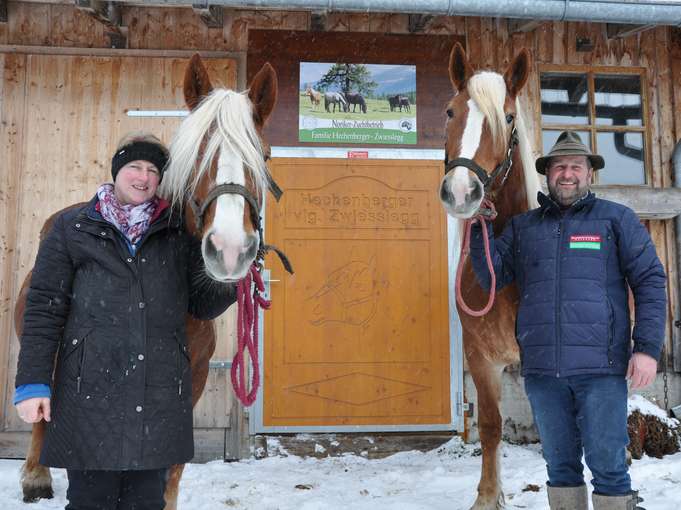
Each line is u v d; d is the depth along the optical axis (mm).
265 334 4070
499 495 2695
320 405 4062
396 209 4230
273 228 4152
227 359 4059
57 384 1574
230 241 1569
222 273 1564
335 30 4336
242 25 4320
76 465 1500
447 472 3564
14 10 4254
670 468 3404
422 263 4207
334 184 4211
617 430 1869
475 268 2244
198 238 1822
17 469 3525
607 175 4562
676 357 4363
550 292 1995
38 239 4094
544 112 4539
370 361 4113
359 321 4129
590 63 4559
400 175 4258
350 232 4188
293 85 4273
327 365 4090
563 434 1995
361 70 4320
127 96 4219
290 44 4309
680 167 4426
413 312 4168
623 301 1961
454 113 2490
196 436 3998
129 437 1521
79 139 4176
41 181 4129
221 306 1876
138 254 1647
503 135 2426
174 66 4246
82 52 4223
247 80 4277
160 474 1660
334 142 4254
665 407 4301
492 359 2717
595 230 1997
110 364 1548
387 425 4078
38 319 1572
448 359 4152
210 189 1690
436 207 4254
